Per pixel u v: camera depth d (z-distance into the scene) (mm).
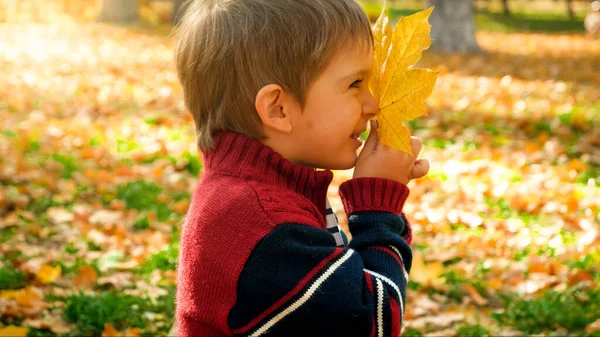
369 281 1606
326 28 1639
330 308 1557
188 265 1689
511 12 38594
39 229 5004
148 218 5352
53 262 4484
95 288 4262
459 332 3867
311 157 1725
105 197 5750
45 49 15445
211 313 1626
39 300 3926
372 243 1699
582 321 3938
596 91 10672
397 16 28609
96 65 13039
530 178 6523
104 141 7375
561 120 8422
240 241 1592
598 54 17094
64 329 3730
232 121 1718
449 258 4758
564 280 4418
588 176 6574
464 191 6098
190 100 1794
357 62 1684
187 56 1761
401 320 1651
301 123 1678
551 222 5445
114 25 22656
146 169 6500
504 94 10266
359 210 1762
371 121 1893
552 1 44875
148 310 3988
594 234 5066
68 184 5980
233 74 1674
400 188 1785
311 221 1661
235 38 1665
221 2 1735
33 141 7164
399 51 1743
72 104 9164
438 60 14602
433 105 9398
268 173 1682
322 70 1646
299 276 1565
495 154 7211
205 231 1636
